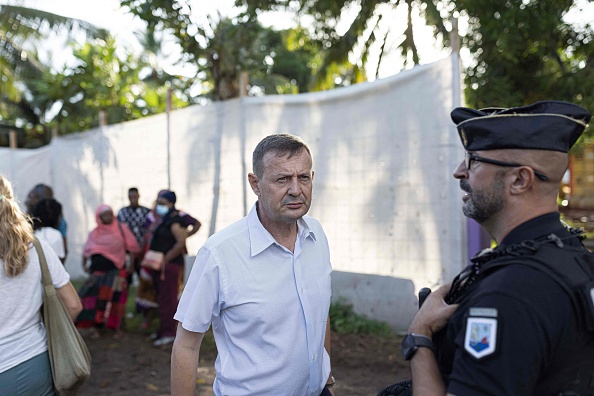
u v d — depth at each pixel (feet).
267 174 7.39
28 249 9.26
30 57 64.49
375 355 18.47
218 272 7.39
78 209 34.60
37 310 9.40
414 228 18.97
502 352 4.51
